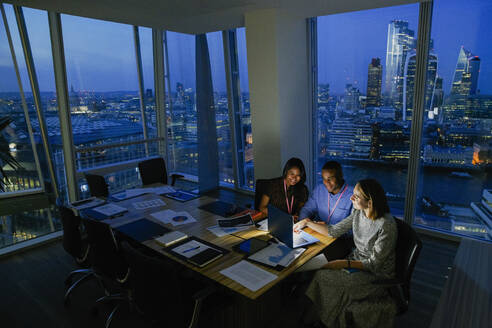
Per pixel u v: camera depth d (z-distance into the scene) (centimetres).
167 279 179
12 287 323
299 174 301
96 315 276
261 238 250
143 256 185
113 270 247
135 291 205
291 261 213
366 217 238
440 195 398
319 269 234
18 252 398
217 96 582
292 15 406
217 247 236
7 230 411
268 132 423
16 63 392
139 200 352
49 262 374
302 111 461
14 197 414
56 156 450
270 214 251
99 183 373
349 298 218
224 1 337
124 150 549
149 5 344
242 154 591
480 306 275
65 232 288
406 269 200
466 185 378
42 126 426
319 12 392
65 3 331
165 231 267
